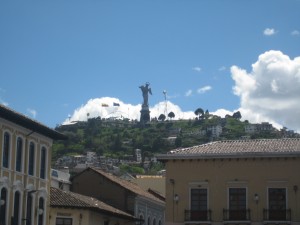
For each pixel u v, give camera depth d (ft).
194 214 153.28
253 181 152.46
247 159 153.38
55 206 153.48
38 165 143.02
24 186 135.44
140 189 213.05
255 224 150.00
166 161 157.58
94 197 194.70
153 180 241.55
